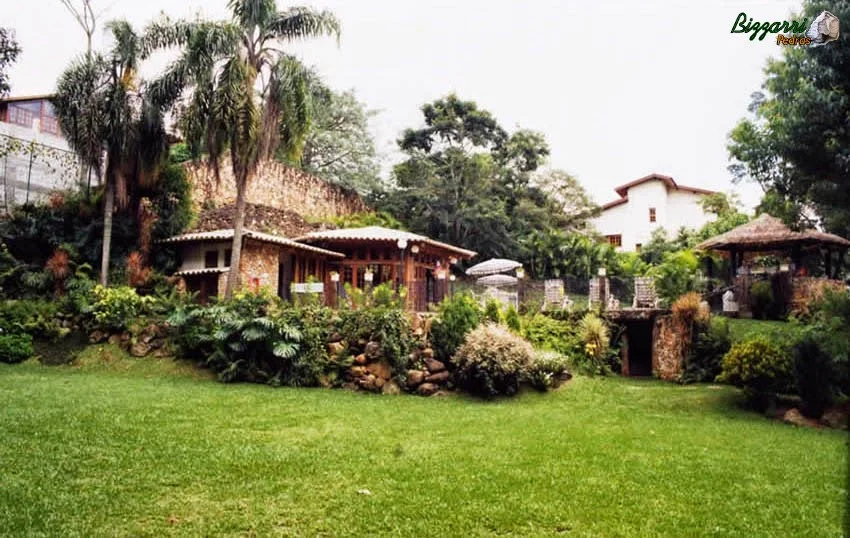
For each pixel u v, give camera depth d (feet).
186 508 16.65
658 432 31.04
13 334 48.21
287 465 21.29
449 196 112.27
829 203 38.65
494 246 110.93
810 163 36.14
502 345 42.98
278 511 16.61
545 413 36.37
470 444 26.20
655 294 60.95
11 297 55.62
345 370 44.50
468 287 74.90
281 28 59.57
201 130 56.29
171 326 49.52
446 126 114.42
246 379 44.73
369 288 54.13
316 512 16.63
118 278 60.49
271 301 49.85
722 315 64.08
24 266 57.47
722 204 119.44
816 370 36.83
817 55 33.96
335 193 110.11
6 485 17.72
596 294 63.21
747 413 38.83
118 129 58.29
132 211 66.39
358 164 126.00
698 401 40.88
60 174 74.08
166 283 61.62
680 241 123.03
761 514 17.66
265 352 45.47
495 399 41.73
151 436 24.89
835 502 19.02
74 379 41.22
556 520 16.55
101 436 24.38
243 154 56.13
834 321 41.32
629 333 59.21
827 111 32.99
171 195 68.49
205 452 22.65
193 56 56.03
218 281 64.75
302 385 43.93
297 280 75.66
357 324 45.93
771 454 26.48
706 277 79.25
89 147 57.16
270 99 58.08
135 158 61.82
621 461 23.81
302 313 47.37
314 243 77.92
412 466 21.83
